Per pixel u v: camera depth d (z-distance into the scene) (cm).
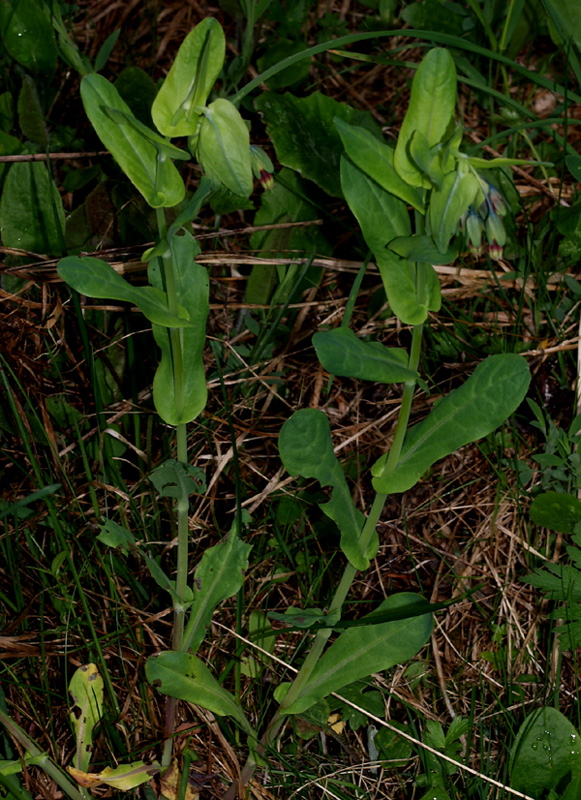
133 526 242
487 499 261
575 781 194
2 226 273
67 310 269
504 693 228
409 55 394
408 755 214
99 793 199
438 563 252
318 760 216
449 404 165
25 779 192
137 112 291
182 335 167
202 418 264
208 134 140
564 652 234
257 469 258
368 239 154
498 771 205
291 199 308
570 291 306
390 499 262
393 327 297
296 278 295
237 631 211
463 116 372
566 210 301
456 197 136
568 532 237
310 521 255
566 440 251
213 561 189
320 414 163
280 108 306
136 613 223
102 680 200
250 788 202
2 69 331
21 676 211
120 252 281
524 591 246
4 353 244
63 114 338
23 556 229
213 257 289
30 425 248
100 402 236
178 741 208
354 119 317
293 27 383
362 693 224
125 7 403
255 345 284
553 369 287
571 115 376
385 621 169
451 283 308
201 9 404
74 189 297
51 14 300
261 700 218
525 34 373
